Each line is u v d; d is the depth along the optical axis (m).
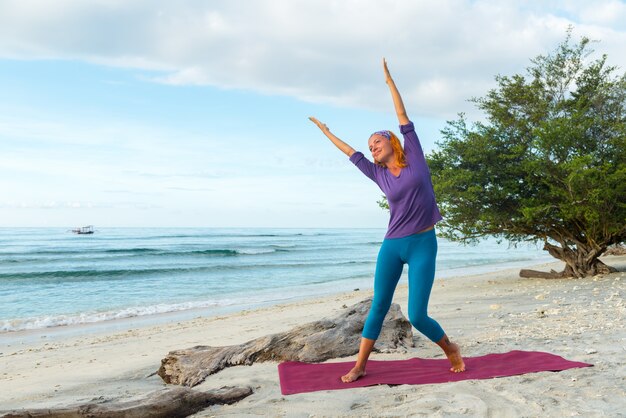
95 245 62.12
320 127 4.73
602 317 6.80
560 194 14.02
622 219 14.38
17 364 7.98
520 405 3.32
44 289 22.22
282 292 20.06
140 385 5.34
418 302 4.11
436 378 4.15
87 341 10.34
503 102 16.31
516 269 24.61
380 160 4.25
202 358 5.33
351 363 4.96
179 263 36.72
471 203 15.16
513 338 5.80
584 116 15.12
